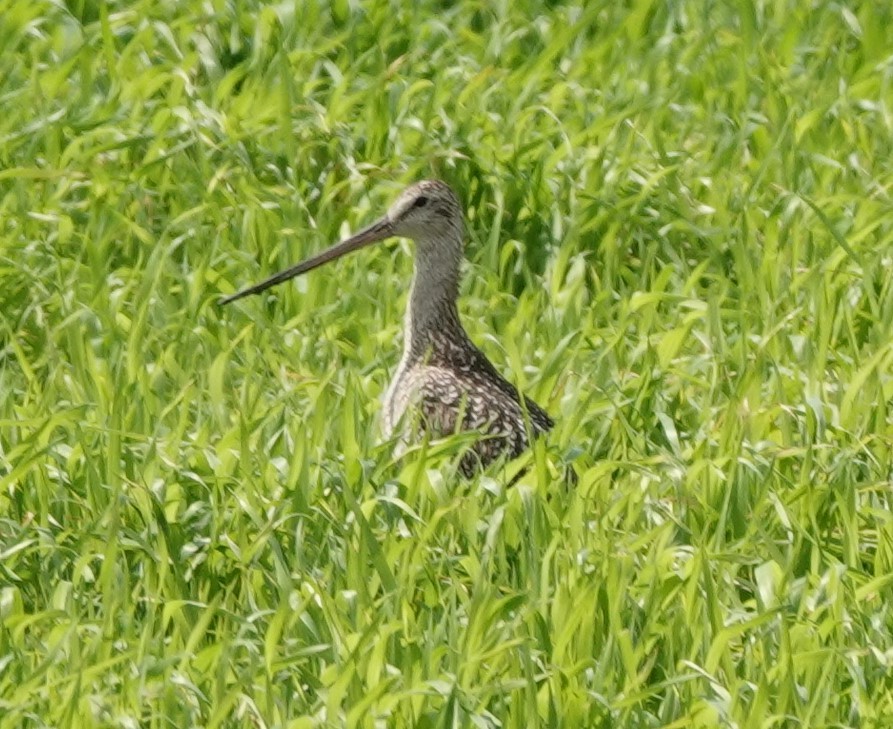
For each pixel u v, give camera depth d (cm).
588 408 1290
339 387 1344
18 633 1044
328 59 1853
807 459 1185
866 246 1536
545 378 1360
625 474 1248
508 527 1155
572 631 1023
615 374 1362
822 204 1576
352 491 1175
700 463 1183
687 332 1380
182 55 1809
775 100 1761
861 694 1005
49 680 1014
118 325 1414
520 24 1956
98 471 1204
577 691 990
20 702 980
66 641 1040
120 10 1955
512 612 1076
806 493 1166
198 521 1162
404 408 1296
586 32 1984
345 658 1021
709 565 1088
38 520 1182
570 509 1151
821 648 1025
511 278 1556
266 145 1673
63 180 1580
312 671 1045
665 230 1570
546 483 1175
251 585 1101
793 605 1089
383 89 1697
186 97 1725
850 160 1683
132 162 1661
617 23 1973
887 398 1323
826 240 1566
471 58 1842
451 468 1205
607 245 1554
